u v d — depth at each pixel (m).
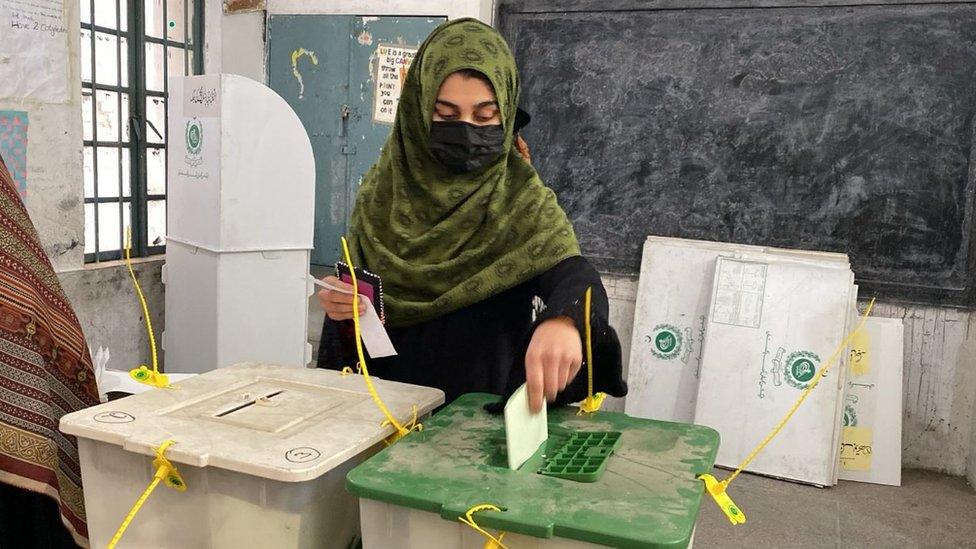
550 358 0.83
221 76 2.76
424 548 0.69
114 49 3.30
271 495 0.71
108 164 3.32
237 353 2.99
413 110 1.31
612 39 3.29
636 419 0.94
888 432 2.99
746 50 3.13
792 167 3.14
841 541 2.46
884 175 3.03
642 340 3.26
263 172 2.93
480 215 1.27
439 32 1.30
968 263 2.96
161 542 0.77
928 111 2.95
